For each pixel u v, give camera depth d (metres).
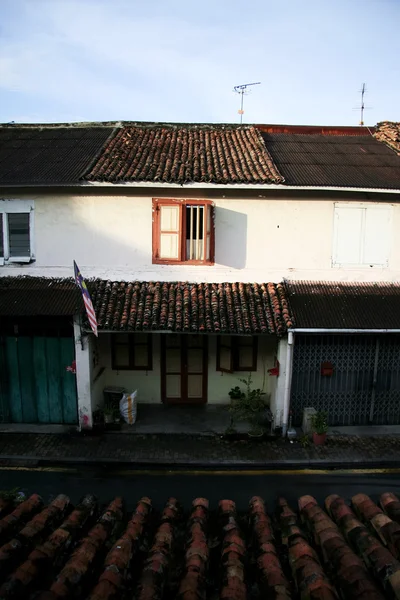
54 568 3.61
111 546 3.99
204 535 4.02
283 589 3.18
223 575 3.43
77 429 11.55
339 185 11.16
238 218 11.71
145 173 11.29
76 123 15.48
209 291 11.59
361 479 9.79
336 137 15.48
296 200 11.67
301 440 11.06
